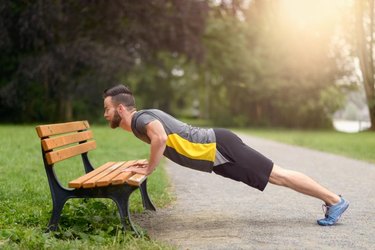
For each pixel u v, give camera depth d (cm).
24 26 2758
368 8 3538
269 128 4622
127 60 3072
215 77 5181
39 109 3588
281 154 1582
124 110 571
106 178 518
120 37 3198
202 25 3478
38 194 738
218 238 529
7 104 3158
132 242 482
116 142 1741
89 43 2969
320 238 528
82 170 992
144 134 560
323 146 1906
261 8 4394
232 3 3991
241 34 4650
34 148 1370
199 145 566
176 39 3366
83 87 3053
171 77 6341
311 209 691
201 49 3503
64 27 3006
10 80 3228
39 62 2902
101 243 482
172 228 579
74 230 525
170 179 981
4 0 2798
